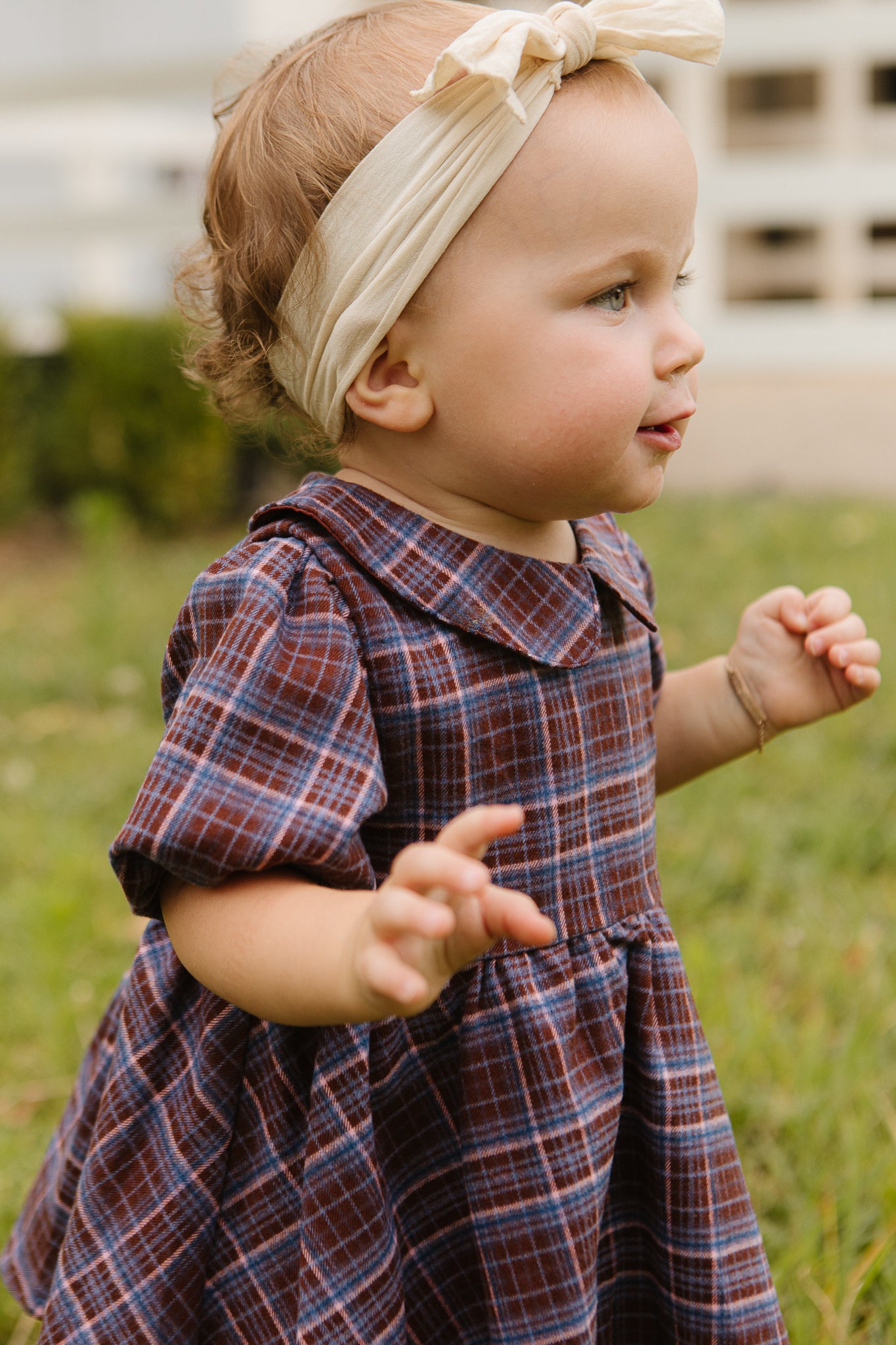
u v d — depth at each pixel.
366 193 1.18
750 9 8.70
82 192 9.95
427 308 1.19
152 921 1.35
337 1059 1.20
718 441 8.32
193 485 7.27
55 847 3.08
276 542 1.23
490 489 1.24
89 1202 1.28
